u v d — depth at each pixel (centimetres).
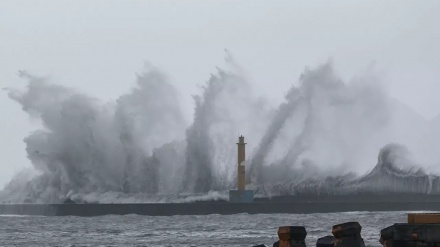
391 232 5366
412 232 5138
